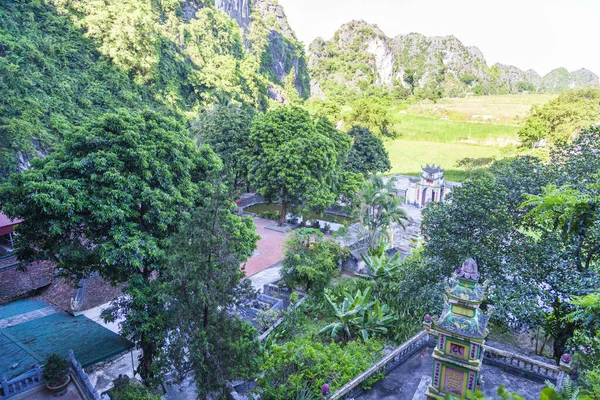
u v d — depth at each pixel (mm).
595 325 12922
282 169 38375
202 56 87562
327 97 143875
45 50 52875
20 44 48625
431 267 18984
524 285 16906
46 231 16625
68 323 21016
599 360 12469
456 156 82438
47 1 57906
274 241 38750
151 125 19828
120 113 19500
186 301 12172
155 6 80188
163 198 17875
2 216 28016
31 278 24781
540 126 70750
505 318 16688
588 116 66312
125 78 61375
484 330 10961
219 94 76625
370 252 30797
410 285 19578
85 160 17359
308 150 38875
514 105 112562
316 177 40188
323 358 14672
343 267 31266
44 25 55844
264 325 20625
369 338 19531
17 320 21203
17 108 42906
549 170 20281
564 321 16312
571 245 16406
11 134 39375
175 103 70500
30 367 16906
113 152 17938
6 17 49969
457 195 18781
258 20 130750
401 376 13859
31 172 16828
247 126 46500
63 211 15734
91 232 17141
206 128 49156
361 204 33875
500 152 79312
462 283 11281
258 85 99875
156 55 67312
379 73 162250
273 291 27062
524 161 21484
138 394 13344
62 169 17391
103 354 18266
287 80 133000
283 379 14320
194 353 11781
